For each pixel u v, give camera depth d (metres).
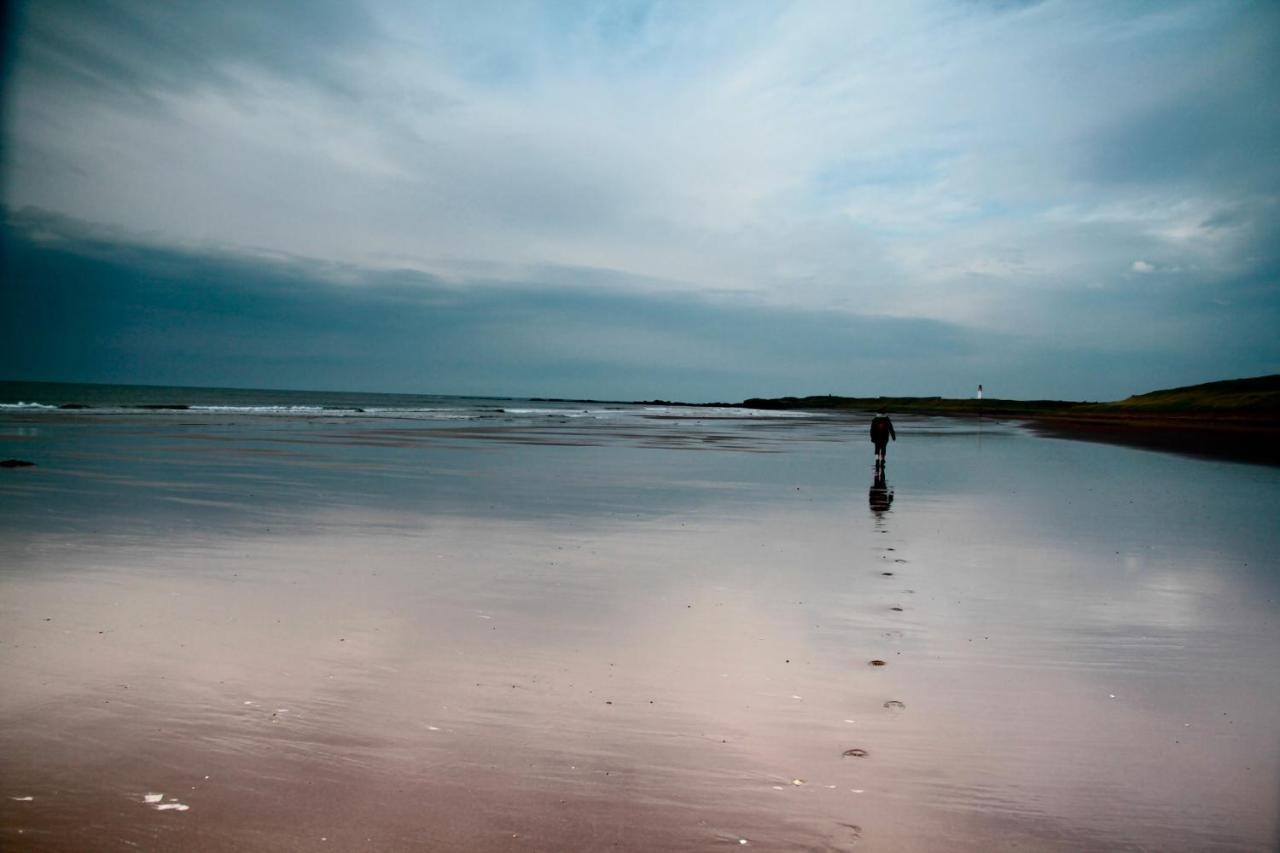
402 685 5.07
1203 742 4.45
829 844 3.39
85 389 182.62
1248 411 72.81
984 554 9.68
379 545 9.63
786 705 4.86
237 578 7.83
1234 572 8.77
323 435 31.09
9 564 8.23
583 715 4.66
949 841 3.43
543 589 7.64
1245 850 3.40
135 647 5.69
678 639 6.14
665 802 3.70
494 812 3.57
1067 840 3.46
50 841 3.27
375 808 3.58
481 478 17.34
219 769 3.91
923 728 4.56
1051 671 5.55
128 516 11.34
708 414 94.06
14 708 4.59
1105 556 9.62
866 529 11.48
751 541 10.39
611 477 18.25
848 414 107.25
